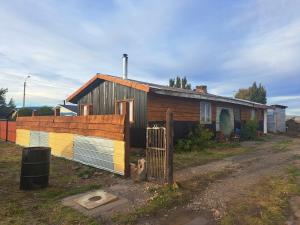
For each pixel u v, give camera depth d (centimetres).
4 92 4625
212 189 626
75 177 760
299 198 552
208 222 446
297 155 1135
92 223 439
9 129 1730
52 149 1180
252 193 591
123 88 1341
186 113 1412
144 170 698
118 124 773
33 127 1388
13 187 657
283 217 456
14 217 468
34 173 634
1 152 1257
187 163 934
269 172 800
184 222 448
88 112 1603
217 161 985
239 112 1980
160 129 670
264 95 4941
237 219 452
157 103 1248
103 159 836
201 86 2361
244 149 1325
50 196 589
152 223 446
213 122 1639
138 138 1230
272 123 2762
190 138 1342
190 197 569
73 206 523
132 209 503
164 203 524
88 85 1563
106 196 573
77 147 991
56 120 1159
